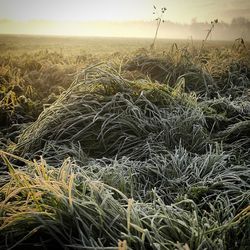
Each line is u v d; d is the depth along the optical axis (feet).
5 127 14.75
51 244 6.36
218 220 6.99
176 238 6.18
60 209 6.47
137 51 23.56
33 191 6.77
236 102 15.58
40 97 18.29
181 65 18.69
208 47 33.40
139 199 7.98
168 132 11.52
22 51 41.06
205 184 8.55
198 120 12.46
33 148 11.74
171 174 9.26
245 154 10.89
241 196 8.00
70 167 8.18
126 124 11.66
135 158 10.41
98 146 11.30
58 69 22.70
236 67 21.61
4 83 19.58
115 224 6.29
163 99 13.51
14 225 6.32
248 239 6.38
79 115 12.42
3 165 11.24
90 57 28.81
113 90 13.47
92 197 6.66
